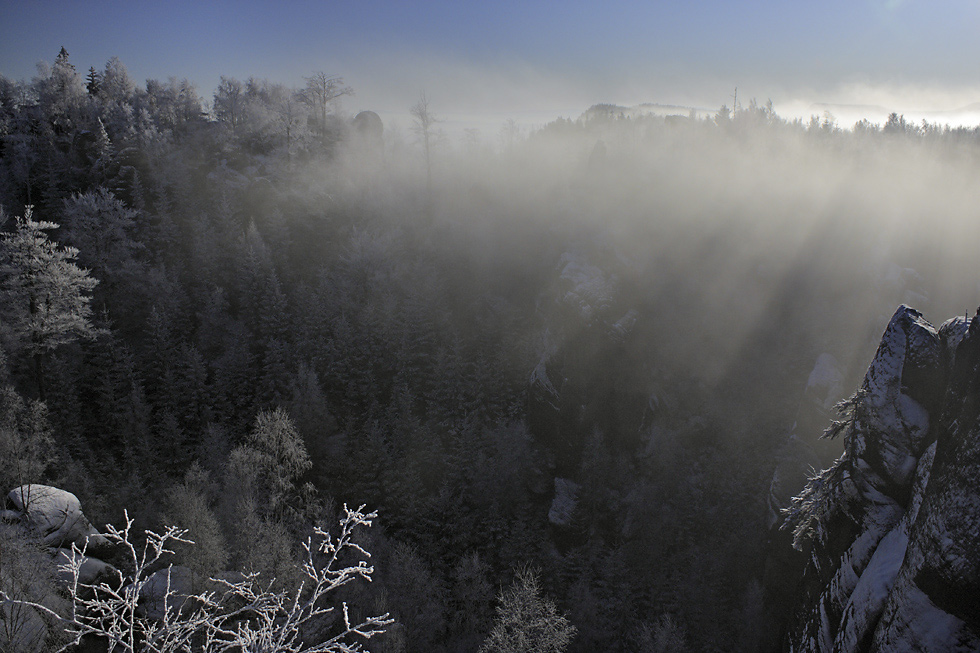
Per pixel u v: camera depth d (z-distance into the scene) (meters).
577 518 58.00
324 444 55.00
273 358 62.41
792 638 22.45
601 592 48.72
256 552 28.89
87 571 26.89
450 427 62.28
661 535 51.16
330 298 70.75
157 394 59.16
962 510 13.09
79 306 46.84
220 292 68.88
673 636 41.19
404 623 37.91
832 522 20.91
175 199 84.56
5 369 44.81
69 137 92.19
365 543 40.12
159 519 36.09
